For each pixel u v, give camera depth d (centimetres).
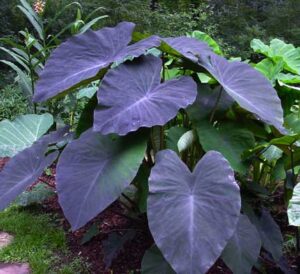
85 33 226
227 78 217
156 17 699
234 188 164
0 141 276
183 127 226
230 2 796
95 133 196
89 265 216
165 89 191
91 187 176
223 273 210
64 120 411
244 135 212
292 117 262
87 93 335
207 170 173
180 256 152
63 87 198
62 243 237
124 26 229
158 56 230
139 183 203
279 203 273
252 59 730
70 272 210
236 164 201
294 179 215
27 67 349
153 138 212
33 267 215
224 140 209
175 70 255
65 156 190
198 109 219
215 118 223
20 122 294
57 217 270
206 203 163
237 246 179
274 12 783
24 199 279
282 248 220
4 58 614
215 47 354
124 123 178
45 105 366
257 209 223
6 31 646
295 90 270
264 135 233
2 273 211
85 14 667
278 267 213
